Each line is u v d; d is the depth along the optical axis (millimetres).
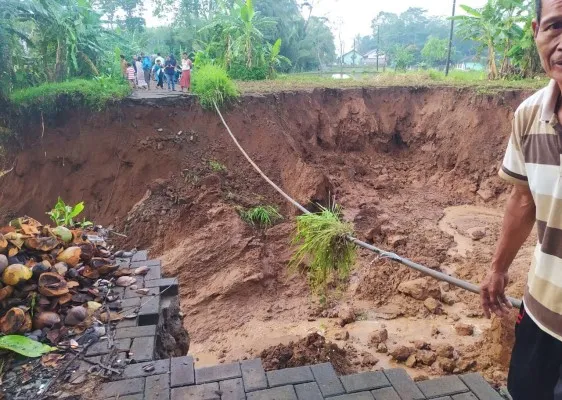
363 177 16609
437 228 13211
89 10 17344
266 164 14047
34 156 13242
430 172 17250
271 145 14359
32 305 3664
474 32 21453
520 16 18922
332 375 3387
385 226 12820
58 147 13328
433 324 8859
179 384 3219
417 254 11375
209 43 23531
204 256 11211
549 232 1914
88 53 17031
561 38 1719
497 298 2742
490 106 16281
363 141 17672
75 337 3645
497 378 6512
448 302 9547
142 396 3092
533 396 2186
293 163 14094
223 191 12789
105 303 4121
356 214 13469
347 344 8203
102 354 3471
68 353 3469
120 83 15211
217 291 10406
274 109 15242
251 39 21312
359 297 10016
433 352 7613
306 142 16172
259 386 3240
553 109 1842
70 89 13430
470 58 47875
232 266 10930
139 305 4113
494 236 12617
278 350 6941
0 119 12875
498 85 17297
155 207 12477
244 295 10445
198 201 12328
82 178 13258
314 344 7090
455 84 18125
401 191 16203
